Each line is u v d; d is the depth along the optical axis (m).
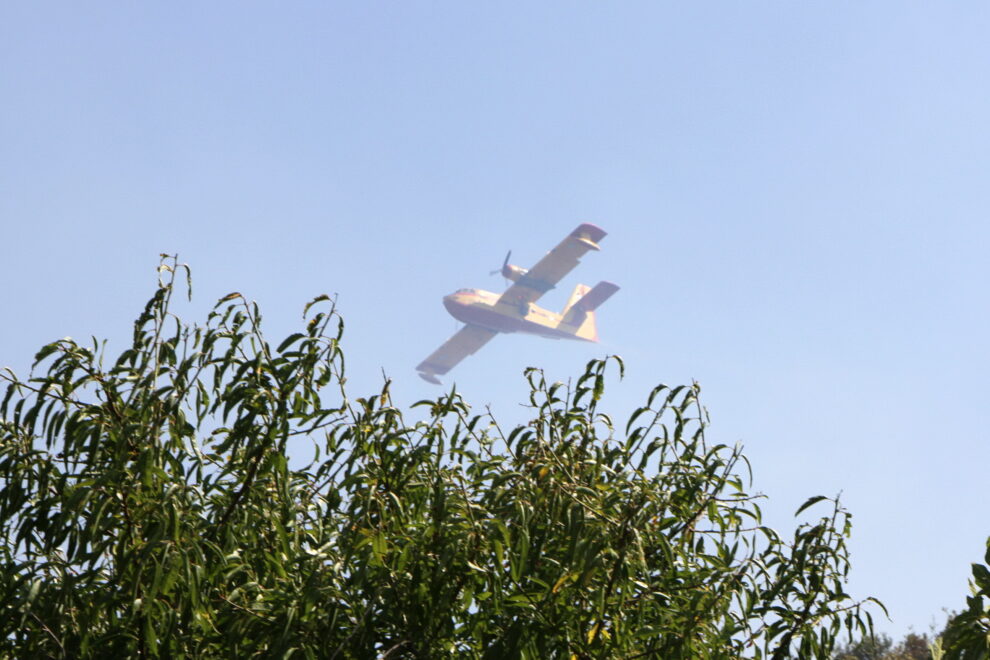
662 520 10.61
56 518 9.48
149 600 8.43
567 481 10.05
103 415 9.62
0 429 9.73
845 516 10.52
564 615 9.41
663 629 9.49
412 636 9.34
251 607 9.10
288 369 9.84
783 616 10.48
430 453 10.09
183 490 9.09
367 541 9.29
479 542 9.41
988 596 8.66
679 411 10.91
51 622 8.90
